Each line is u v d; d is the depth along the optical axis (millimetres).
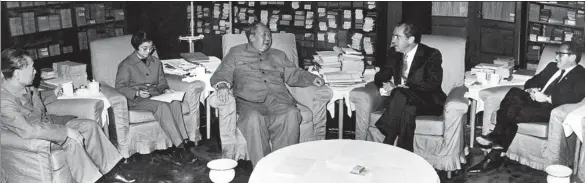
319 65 5395
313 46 7855
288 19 7945
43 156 3855
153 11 8727
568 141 4434
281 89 4887
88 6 8016
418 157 3711
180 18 8773
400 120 4555
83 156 4184
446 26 7816
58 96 4648
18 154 3906
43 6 7453
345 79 5082
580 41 6953
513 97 4547
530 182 4348
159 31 8812
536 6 7219
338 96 4977
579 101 4441
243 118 4531
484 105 4812
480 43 7730
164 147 5027
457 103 4418
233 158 4730
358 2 7484
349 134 5625
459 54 5012
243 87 4820
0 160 3975
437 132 4508
